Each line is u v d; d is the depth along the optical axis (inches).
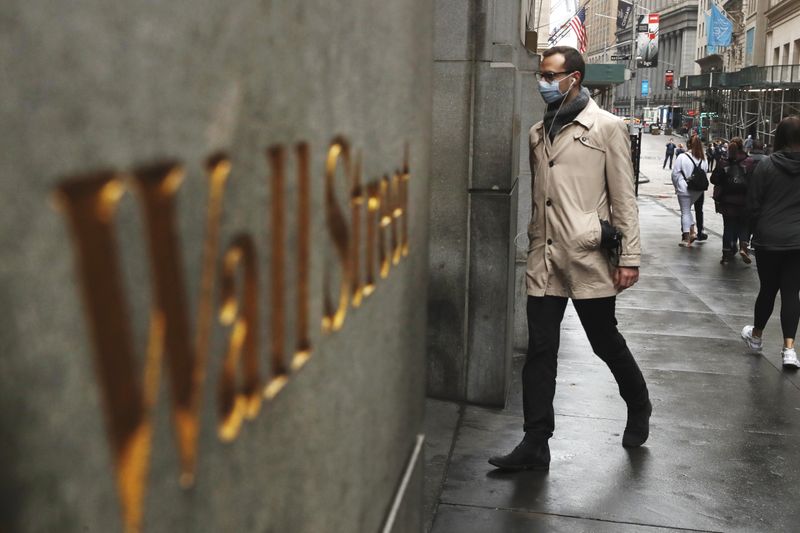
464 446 182.1
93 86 25.3
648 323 321.4
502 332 204.5
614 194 162.2
